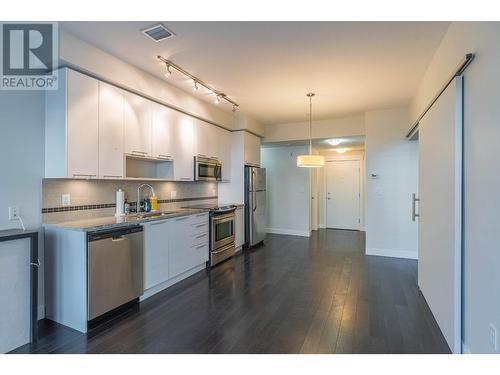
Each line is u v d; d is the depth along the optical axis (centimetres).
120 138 298
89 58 257
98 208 312
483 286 162
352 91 384
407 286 340
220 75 330
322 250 526
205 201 512
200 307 283
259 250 526
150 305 287
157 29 233
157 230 313
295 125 580
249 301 297
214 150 474
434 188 259
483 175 161
